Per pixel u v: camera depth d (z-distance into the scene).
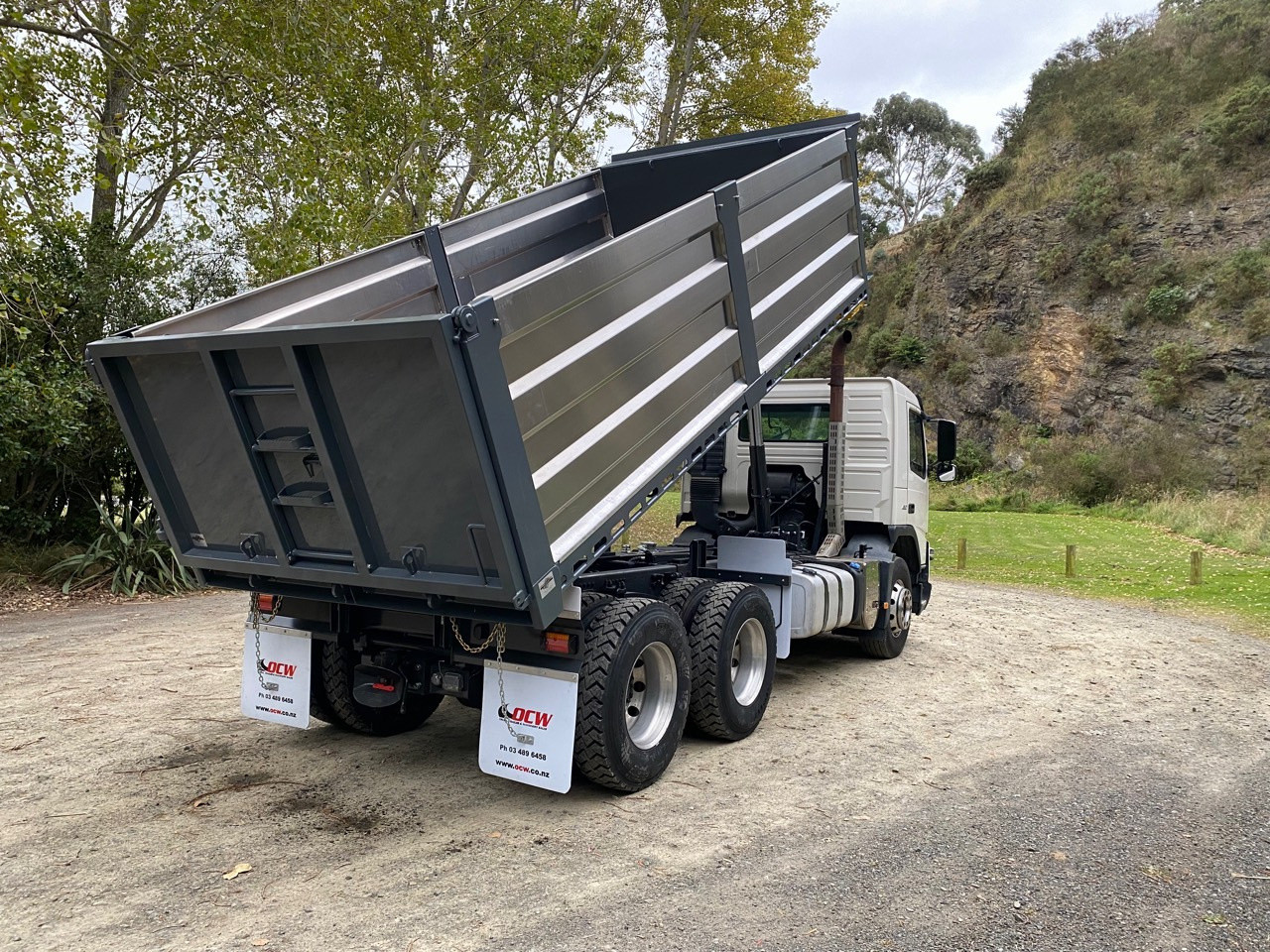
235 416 3.99
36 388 11.93
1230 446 35.22
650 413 4.75
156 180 14.27
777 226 6.02
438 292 5.70
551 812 4.38
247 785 4.73
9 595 11.53
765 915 3.34
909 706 6.58
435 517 3.74
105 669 7.47
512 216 6.46
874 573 7.66
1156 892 3.59
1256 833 4.23
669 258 4.88
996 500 37.62
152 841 3.99
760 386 5.92
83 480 13.53
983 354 45.66
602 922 3.27
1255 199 39.97
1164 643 9.54
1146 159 44.47
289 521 4.25
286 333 3.63
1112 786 4.87
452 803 4.49
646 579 5.60
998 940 3.18
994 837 4.13
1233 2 49.56
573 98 18.47
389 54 15.72
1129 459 35.94
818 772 5.04
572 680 4.17
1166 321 39.25
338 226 12.95
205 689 6.82
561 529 4.04
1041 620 11.10
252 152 13.09
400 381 3.50
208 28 13.02
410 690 4.81
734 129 24.69
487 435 3.48
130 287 13.57
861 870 3.75
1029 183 48.12
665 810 4.41
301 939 3.12
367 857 3.83
